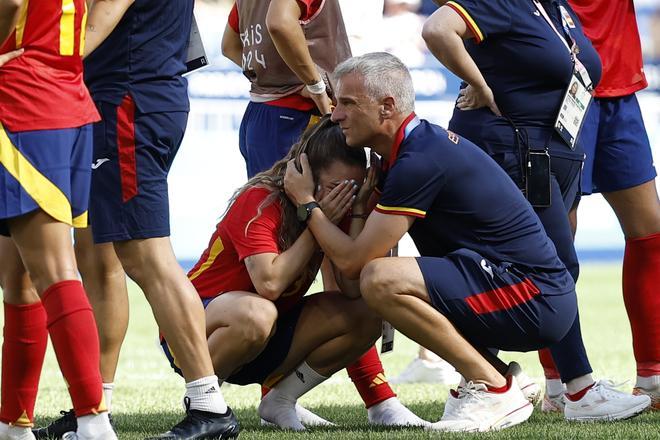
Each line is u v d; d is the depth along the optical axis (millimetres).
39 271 12266
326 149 15117
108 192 13930
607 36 18438
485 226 14750
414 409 18203
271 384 16016
